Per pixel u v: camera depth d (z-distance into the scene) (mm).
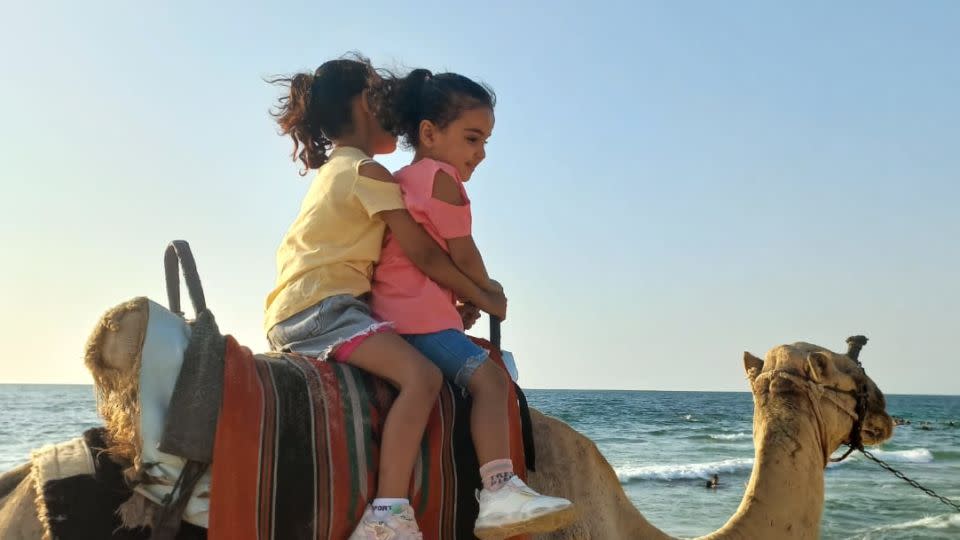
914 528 18094
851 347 5266
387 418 3191
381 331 3312
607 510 3918
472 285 3646
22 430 38875
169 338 2980
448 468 3289
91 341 2938
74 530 2756
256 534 2889
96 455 2877
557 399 109812
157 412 2879
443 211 3549
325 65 3969
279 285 3535
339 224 3506
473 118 3723
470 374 3404
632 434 50156
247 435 2943
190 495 2869
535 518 3059
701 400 116188
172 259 3395
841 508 21188
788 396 4906
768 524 4586
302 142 4035
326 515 3023
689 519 19375
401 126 3828
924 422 73562
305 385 3154
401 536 3055
